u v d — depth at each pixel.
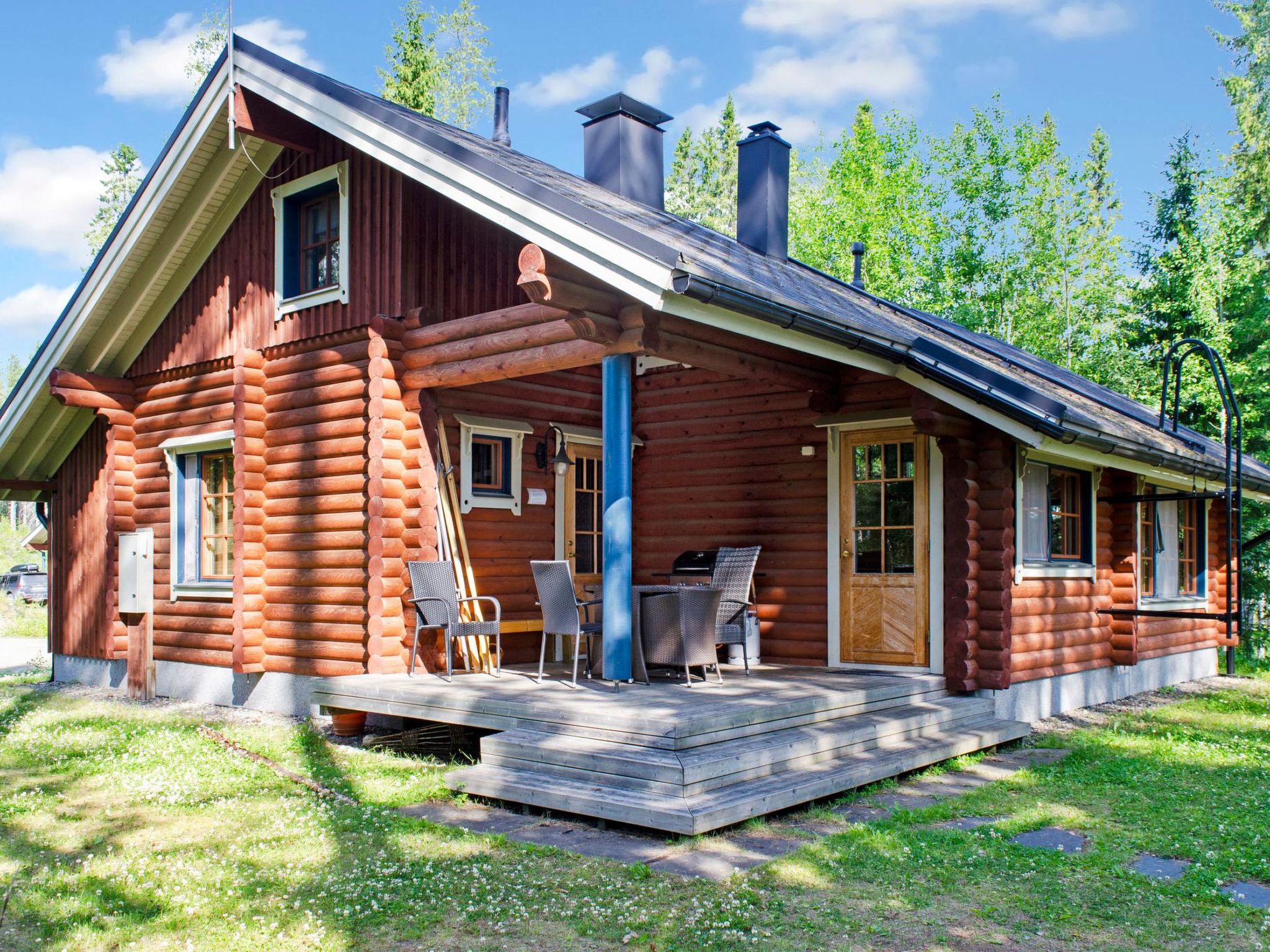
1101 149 36.72
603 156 10.90
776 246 12.09
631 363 7.71
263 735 8.33
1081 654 10.15
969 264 30.34
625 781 5.73
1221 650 14.70
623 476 7.34
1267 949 3.95
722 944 3.93
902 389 8.81
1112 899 4.49
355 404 9.02
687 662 7.50
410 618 8.74
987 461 8.50
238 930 4.10
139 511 11.38
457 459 9.27
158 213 10.14
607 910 4.27
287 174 9.74
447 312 8.91
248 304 10.07
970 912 4.32
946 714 7.81
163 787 6.60
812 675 8.47
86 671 12.14
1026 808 6.12
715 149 46.16
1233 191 22.47
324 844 5.32
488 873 4.78
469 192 6.97
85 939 4.04
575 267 6.52
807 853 5.07
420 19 28.44
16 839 5.48
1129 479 10.89
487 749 6.47
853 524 9.17
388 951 3.91
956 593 8.40
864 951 3.88
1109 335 25.64
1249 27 22.75
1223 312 21.20
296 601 9.42
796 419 9.69
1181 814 6.03
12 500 13.00
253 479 9.71
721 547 10.03
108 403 11.28
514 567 9.77
